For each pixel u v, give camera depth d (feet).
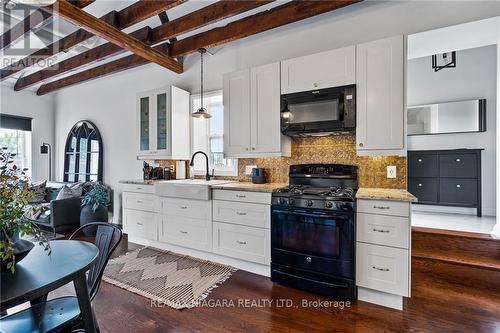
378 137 7.58
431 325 5.98
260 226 8.45
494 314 6.30
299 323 6.15
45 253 4.59
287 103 8.78
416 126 15.08
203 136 12.75
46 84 16.88
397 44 7.30
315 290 7.39
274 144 9.14
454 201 13.75
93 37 11.05
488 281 7.33
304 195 7.54
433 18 7.99
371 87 7.63
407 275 6.48
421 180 14.58
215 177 12.03
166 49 11.59
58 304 4.77
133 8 8.86
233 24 9.79
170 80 13.33
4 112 16.21
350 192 7.64
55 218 12.92
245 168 11.18
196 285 7.95
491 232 8.89
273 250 8.09
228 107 10.10
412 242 9.00
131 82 14.70
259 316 6.43
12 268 3.55
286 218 7.82
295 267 7.69
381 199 6.73
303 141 9.83
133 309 6.73
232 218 9.02
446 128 14.30
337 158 9.25
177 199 10.37
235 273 8.79
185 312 6.61
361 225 7.00
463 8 7.62
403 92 7.25
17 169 4.14
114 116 15.40
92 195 13.26
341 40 9.27
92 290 4.82
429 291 7.38
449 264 7.76
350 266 6.95
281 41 10.36
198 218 9.82
